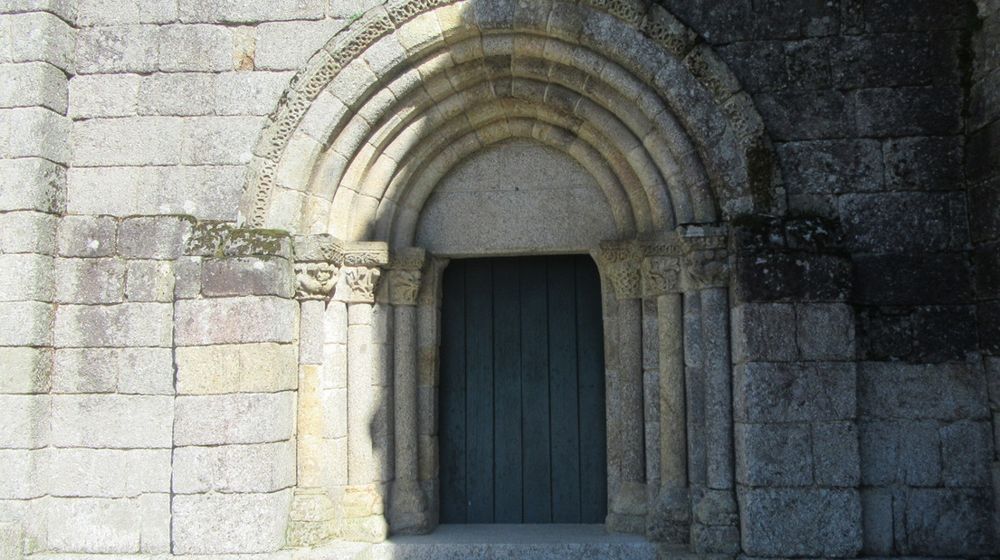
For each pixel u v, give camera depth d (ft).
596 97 24.35
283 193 23.79
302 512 23.08
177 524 22.15
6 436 22.52
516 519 26.45
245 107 24.12
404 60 23.99
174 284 23.44
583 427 26.50
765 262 21.80
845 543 21.16
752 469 21.39
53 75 23.81
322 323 24.30
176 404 22.53
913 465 21.86
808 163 22.77
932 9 22.93
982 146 21.72
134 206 24.02
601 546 23.43
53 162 23.71
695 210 23.08
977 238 21.98
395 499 25.11
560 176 26.20
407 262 25.41
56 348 23.59
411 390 25.63
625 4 23.29
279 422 22.77
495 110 25.52
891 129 22.74
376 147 24.86
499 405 26.84
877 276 22.36
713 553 21.86
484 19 23.58
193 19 24.48
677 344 23.75
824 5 23.20
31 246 22.95
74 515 23.20
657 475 24.18
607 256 25.00
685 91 23.07
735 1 23.36
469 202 26.43
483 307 27.17
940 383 22.00
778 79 23.03
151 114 24.29
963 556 21.52
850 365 21.52
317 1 24.27
